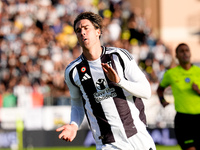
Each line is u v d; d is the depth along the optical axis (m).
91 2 58.38
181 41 60.66
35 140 36.75
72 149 35.50
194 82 21.69
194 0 61.16
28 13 55.38
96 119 12.88
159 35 60.94
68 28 54.94
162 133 37.12
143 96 12.37
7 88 46.94
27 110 37.06
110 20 56.38
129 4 62.09
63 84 46.84
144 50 52.06
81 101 14.05
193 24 61.06
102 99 12.70
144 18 59.81
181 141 21.77
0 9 55.22
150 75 49.31
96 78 12.74
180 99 21.81
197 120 21.52
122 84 11.73
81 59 13.05
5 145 36.62
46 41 52.81
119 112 12.58
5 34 53.09
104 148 12.78
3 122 36.81
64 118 37.38
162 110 37.25
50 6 56.59
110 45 52.09
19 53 50.66
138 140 12.62
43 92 45.94
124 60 12.60
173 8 61.34
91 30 12.43
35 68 48.78
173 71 22.20
